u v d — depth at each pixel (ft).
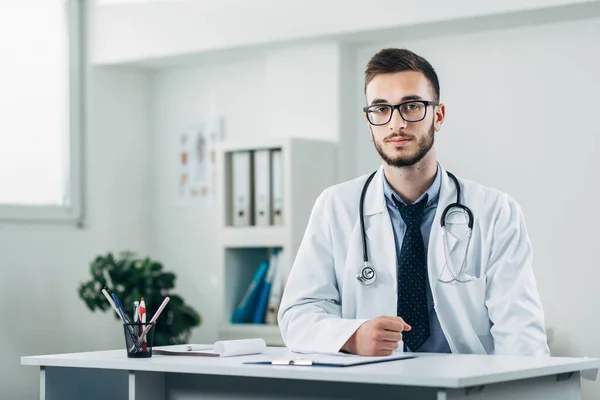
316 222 8.54
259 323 15.28
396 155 7.78
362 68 15.97
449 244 8.02
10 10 16.79
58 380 7.65
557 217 14.20
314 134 15.94
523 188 14.51
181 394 7.47
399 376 5.75
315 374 6.07
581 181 14.02
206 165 17.87
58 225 17.22
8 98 16.69
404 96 7.67
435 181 8.22
